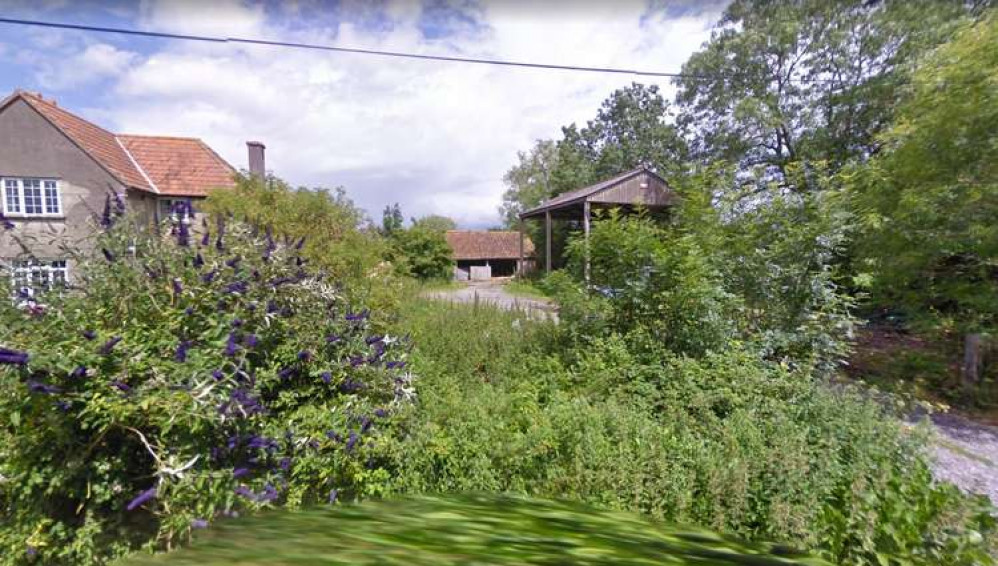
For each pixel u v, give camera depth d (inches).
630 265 157.9
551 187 1116.5
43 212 451.5
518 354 179.0
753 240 178.4
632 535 54.9
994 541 76.7
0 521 79.8
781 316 167.8
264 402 97.7
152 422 79.2
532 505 65.7
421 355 159.3
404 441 99.7
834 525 82.6
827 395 117.0
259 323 102.7
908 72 336.2
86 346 78.5
